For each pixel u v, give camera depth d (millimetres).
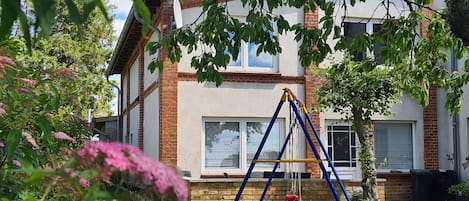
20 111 3188
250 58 13609
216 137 13367
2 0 1375
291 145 12203
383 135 14266
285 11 13758
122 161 1367
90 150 1405
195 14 13133
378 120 14164
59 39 26891
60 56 27328
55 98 3496
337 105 11430
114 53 20016
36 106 3426
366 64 7656
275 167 9812
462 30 5094
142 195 1481
